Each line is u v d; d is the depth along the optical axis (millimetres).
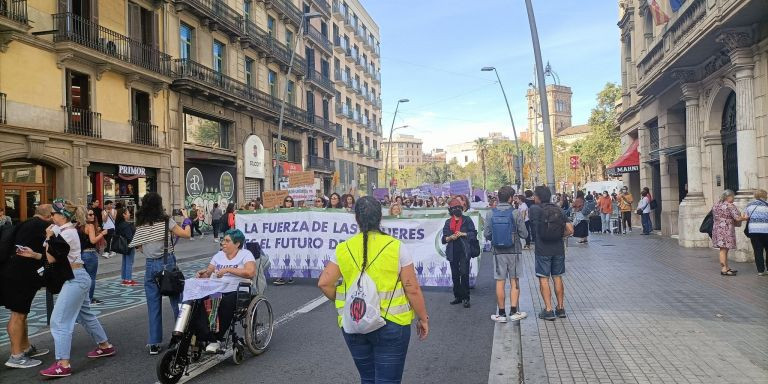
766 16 11195
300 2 42906
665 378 4820
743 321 6730
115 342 7020
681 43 14031
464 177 131875
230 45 30875
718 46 13336
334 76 52031
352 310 3305
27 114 17766
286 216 11500
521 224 7688
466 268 8891
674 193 19391
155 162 23953
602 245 17281
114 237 11930
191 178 27016
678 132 19031
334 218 11234
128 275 12117
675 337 6121
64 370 5590
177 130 25672
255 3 34438
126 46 22250
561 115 121312
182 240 24609
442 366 5719
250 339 6051
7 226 6094
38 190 18578
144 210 6316
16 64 17438
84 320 6164
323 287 3467
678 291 8844
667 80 17359
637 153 25344
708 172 15406
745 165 12336
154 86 24016
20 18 16969
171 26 25406
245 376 5480
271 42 35781
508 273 7773
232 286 5871
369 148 63000
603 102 56562
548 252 7363
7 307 5977
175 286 6156
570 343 6082
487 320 7855
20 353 6012
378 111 68062
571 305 8180
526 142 112250
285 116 36719
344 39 55906
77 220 8859
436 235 10578
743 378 4746
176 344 5320
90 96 20484
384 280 3359
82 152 19797
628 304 8008
